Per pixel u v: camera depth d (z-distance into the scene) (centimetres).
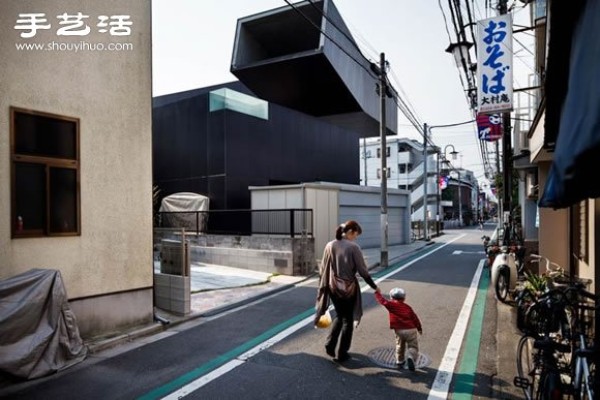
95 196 570
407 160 4619
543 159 789
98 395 407
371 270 1273
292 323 666
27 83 504
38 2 516
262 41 2567
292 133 2028
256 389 416
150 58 650
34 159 506
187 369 472
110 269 585
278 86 2538
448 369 462
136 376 454
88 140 563
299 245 1164
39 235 511
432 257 1603
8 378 435
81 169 554
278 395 402
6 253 480
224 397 400
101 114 579
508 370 456
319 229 1523
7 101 484
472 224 5744
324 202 1559
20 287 455
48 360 461
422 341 562
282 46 2617
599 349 292
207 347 550
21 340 445
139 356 516
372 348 534
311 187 1495
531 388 360
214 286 977
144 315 629
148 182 641
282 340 576
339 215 1697
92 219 565
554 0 249
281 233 1358
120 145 602
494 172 3127
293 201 1491
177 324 659
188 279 710
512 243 1108
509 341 553
